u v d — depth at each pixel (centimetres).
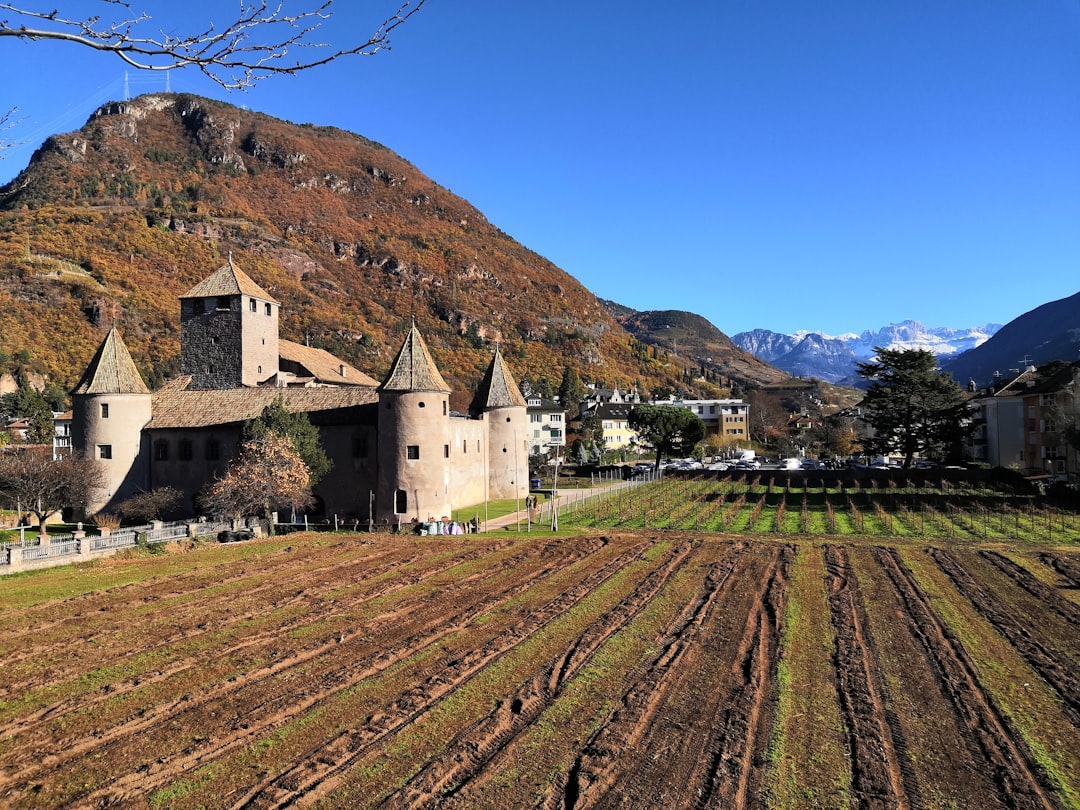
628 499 6412
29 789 1418
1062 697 1875
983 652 2219
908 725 1706
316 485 5419
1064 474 7000
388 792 1399
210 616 2638
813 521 5009
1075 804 1366
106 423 5509
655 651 2219
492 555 3822
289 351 7800
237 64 799
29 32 694
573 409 15375
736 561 3566
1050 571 3319
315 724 1703
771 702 1825
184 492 5562
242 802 1370
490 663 2117
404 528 4822
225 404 5759
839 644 2275
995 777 1468
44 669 2077
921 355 8494
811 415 18488
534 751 1564
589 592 2980
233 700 1848
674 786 1423
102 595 2956
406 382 5134
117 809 1349
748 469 9312
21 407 10312
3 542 4075
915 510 5338
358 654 2205
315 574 3369
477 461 6400
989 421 9144
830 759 1530
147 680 1988
